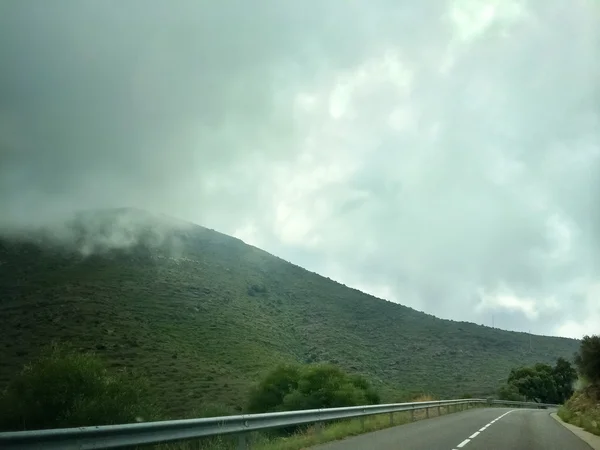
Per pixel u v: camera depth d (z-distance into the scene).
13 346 54.38
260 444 13.91
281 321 100.12
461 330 122.44
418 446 14.72
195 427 10.34
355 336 104.06
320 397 32.12
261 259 133.62
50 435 6.99
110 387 24.64
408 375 89.50
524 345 124.00
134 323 69.56
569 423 31.64
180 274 101.44
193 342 70.06
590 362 47.44
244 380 57.28
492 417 32.56
